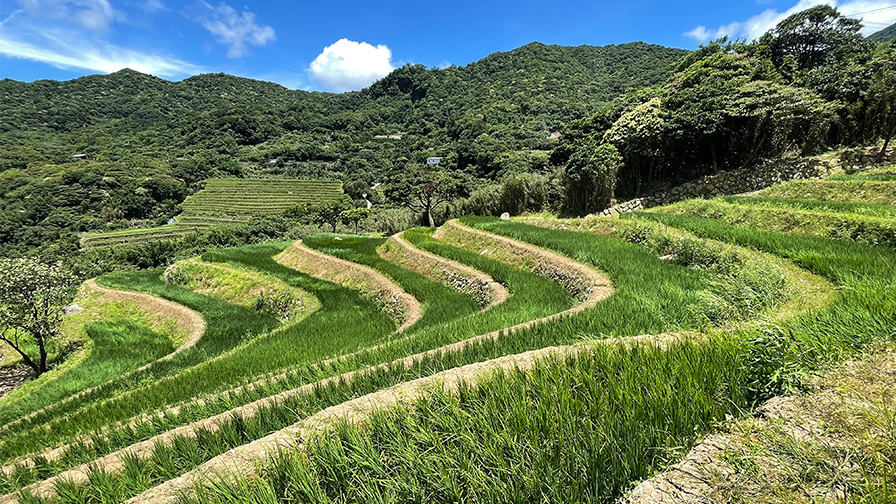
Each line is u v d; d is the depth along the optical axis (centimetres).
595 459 237
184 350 1584
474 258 1811
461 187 4119
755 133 2584
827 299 542
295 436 381
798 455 198
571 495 221
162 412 732
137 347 1834
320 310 1805
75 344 1959
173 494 331
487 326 857
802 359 295
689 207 2027
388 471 290
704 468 208
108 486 399
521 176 3800
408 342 815
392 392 453
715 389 295
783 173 2461
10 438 914
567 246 1532
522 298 1143
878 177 1878
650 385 312
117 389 1229
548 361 421
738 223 1661
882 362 275
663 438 255
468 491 251
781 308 580
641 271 1080
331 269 2377
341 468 289
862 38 3609
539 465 245
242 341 1627
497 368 421
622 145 2981
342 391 533
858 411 219
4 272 1592
